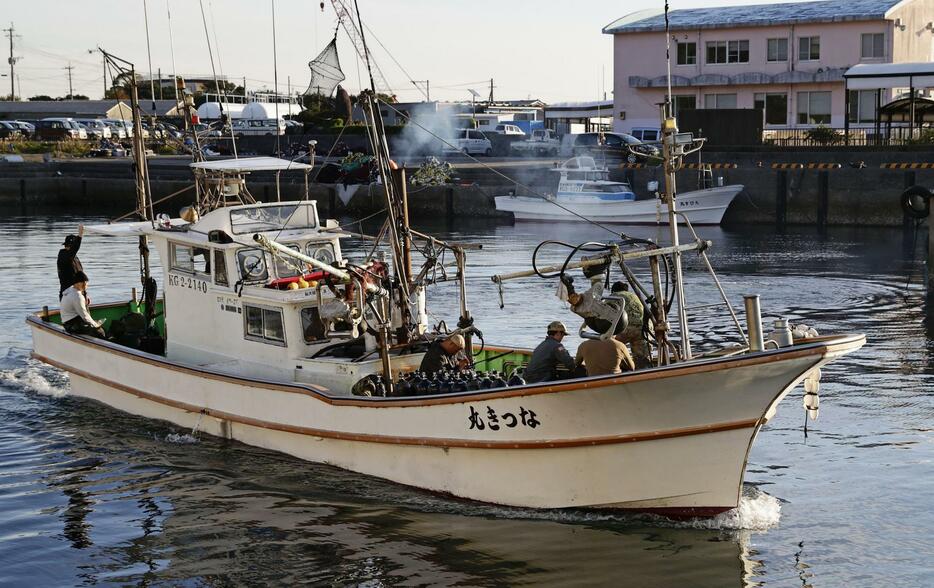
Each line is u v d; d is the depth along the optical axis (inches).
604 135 2085.4
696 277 1093.1
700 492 391.2
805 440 506.0
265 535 399.2
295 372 486.6
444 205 1903.3
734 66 2212.1
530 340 751.7
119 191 2166.6
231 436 508.7
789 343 386.0
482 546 384.2
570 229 1697.8
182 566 374.6
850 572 361.1
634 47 2295.8
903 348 714.8
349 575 364.2
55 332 601.9
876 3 2158.0
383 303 455.5
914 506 419.2
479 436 406.3
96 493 448.5
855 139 1811.0
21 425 549.0
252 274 501.4
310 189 1910.7
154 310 632.4
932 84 1759.4
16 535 404.2
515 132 2691.9
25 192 2204.7
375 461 449.1
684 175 1760.6
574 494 401.7
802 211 1674.5
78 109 4028.1
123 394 568.4
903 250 1322.6
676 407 375.9
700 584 352.8
